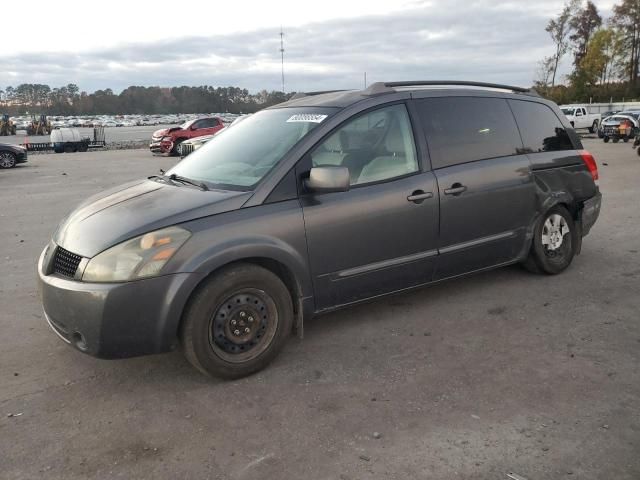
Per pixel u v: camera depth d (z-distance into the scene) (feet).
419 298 16.12
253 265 11.51
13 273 19.76
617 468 8.50
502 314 14.82
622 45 216.95
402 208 13.46
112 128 265.75
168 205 11.53
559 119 17.80
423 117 14.35
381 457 8.93
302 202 12.15
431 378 11.49
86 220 11.83
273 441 9.45
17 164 71.72
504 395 10.72
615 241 22.22
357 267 13.03
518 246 16.42
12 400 10.96
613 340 13.07
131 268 10.44
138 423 10.09
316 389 11.16
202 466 8.83
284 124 13.79
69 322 10.80
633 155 62.18
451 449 9.08
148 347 10.75
